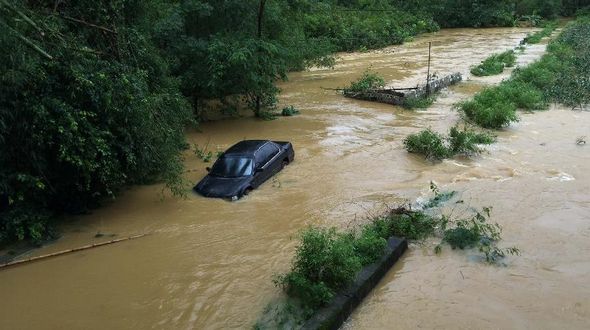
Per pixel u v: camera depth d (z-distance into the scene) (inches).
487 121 770.2
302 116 896.3
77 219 499.8
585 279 371.9
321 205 513.7
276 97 1026.1
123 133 485.4
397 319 334.6
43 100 430.9
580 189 532.4
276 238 447.5
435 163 630.5
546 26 2309.3
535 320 327.3
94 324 341.4
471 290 363.9
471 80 1176.8
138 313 351.9
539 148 673.0
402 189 549.0
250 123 856.3
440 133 748.6
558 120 812.0
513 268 389.4
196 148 684.7
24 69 413.1
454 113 874.8
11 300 370.0
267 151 598.9
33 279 397.1
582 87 973.2
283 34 961.5
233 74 813.9
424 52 1692.9
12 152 431.8
